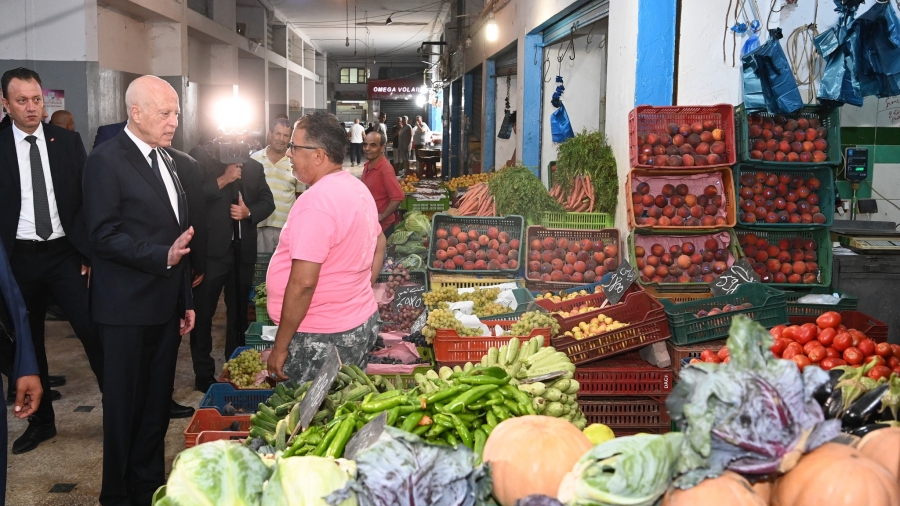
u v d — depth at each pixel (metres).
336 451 2.26
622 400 4.06
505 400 2.47
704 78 5.41
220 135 5.23
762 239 5.09
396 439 1.71
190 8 14.88
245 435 2.93
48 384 4.49
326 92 40.34
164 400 3.54
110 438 3.33
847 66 4.64
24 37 10.07
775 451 1.52
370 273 3.52
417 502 1.65
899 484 1.65
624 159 5.74
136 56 13.05
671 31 5.38
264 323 5.19
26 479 4.04
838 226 5.38
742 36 5.33
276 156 6.11
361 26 28.19
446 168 20.61
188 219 3.72
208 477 1.65
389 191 6.96
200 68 17.17
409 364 4.16
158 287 3.35
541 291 5.41
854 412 1.97
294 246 2.97
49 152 4.10
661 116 5.14
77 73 10.17
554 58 9.65
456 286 5.57
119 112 11.85
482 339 3.91
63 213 4.07
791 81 4.75
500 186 6.20
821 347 3.37
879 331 4.27
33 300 4.25
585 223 5.96
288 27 27.45
